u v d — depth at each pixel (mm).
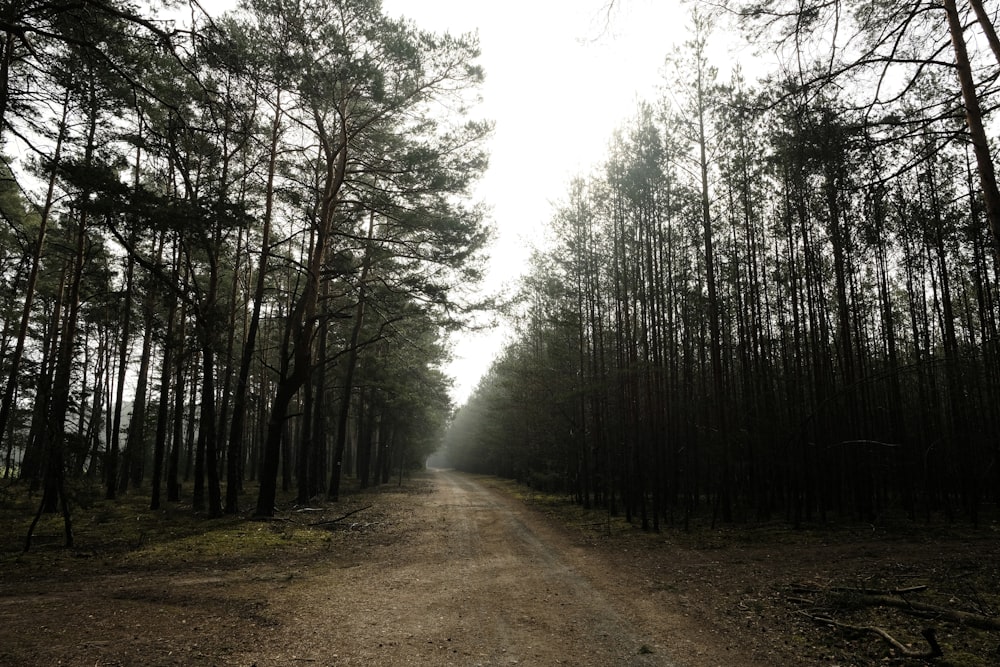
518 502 28766
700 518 19750
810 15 6453
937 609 7180
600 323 22828
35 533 14820
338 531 16594
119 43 10602
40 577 9734
